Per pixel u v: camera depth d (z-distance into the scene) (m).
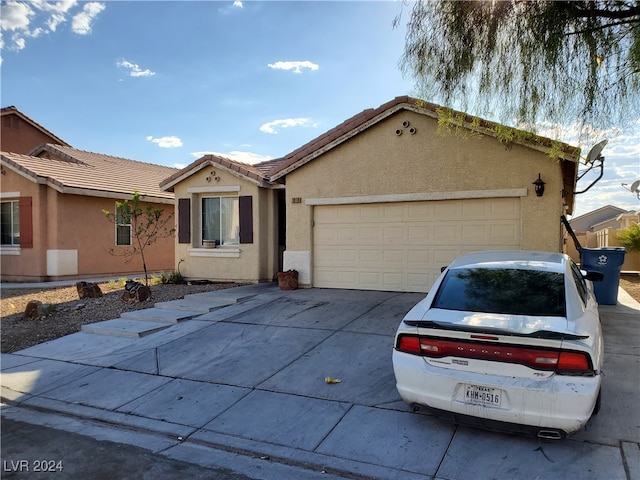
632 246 18.05
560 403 3.54
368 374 5.77
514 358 3.72
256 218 12.88
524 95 6.68
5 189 15.93
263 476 3.81
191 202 13.86
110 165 20.30
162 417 5.00
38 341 8.13
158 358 6.87
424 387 4.04
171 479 3.77
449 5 6.64
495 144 9.28
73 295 12.12
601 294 9.58
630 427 4.20
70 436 4.65
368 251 10.82
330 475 3.81
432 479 3.61
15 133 23.66
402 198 10.24
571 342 3.60
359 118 10.47
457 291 4.65
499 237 9.42
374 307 8.82
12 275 15.84
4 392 5.90
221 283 13.19
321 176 11.22
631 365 5.66
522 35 6.34
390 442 4.20
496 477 3.58
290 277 11.18
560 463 3.70
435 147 9.88
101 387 5.94
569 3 5.89
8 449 4.36
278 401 5.21
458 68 6.80
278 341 7.21
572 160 8.55
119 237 17.36
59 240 15.30
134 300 10.52
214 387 5.73
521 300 4.31
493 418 3.76
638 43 5.77
